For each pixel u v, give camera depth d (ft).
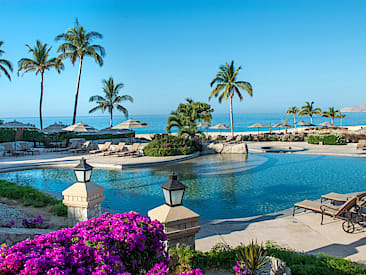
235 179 41.01
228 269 13.23
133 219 10.56
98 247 8.35
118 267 8.12
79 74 96.99
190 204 29.22
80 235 8.98
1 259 7.00
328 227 20.33
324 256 14.48
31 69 102.99
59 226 20.16
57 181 41.34
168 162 56.75
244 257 12.75
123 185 37.93
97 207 19.31
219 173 45.65
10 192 27.81
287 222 21.81
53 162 53.72
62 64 106.83
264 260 12.13
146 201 30.66
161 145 65.92
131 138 92.22
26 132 85.15
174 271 11.96
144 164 53.26
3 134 77.77
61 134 89.76
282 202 29.58
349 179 40.45
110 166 51.49
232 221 22.76
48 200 26.81
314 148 79.41
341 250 16.43
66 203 18.39
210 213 26.35
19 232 16.28
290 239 18.31
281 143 96.73
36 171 49.26
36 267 6.77
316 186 36.50
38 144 86.53
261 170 48.06
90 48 95.35
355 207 20.59
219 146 73.92
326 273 12.32
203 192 33.81
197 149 75.00
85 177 18.43
